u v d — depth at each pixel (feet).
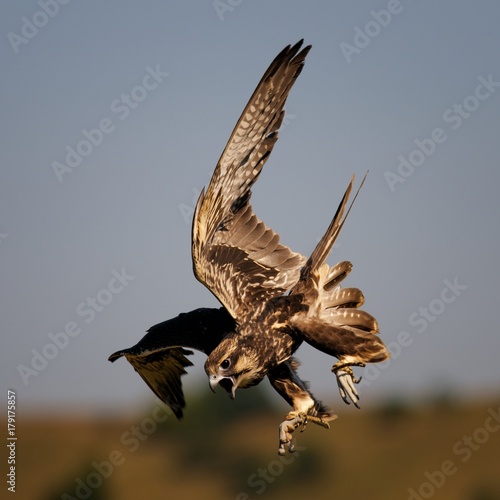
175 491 104.22
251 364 29.45
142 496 98.32
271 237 30.96
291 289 30.19
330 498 100.99
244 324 29.66
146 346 31.89
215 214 30.17
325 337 29.07
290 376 30.73
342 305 29.43
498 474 103.40
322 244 29.66
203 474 103.76
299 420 30.27
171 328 31.94
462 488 101.04
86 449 102.32
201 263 29.96
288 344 29.73
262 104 29.76
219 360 29.09
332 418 30.45
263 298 30.12
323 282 29.58
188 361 34.09
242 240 30.76
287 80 29.81
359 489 100.01
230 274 30.22
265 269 30.58
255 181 30.42
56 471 98.27
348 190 29.09
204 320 31.53
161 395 35.01
